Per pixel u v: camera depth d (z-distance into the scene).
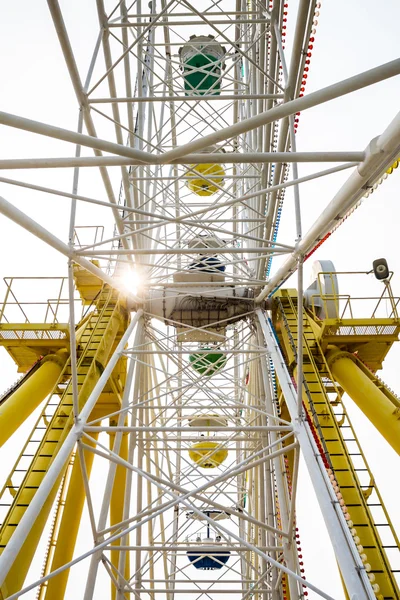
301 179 8.18
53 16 7.50
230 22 11.86
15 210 7.82
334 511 8.56
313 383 16.16
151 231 16.02
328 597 8.03
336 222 8.56
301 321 10.12
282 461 14.78
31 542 12.12
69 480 15.93
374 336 17.72
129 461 13.66
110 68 10.58
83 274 19.14
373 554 12.30
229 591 14.53
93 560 10.83
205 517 9.42
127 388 13.09
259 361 16.78
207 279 16.50
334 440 14.52
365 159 6.75
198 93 17.08
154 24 11.11
